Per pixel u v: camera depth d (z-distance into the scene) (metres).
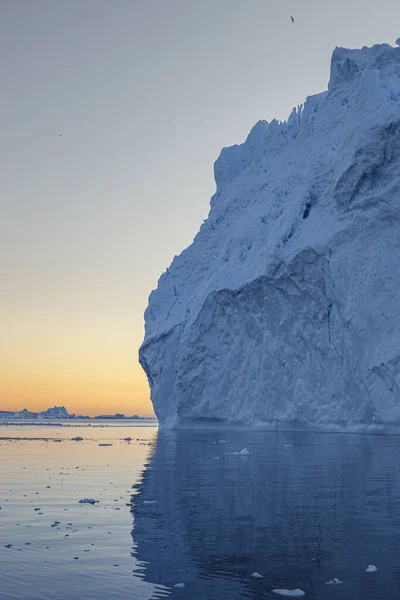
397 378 86.44
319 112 129.75
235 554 19.50
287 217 114.00
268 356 113.81
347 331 96.81
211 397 124.56
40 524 24.23
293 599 15.41
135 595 15.72
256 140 155.25
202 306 125.19
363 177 99.94
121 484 36.06
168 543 21.00
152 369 141.38
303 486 34.06
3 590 16.12
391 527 23.14
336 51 128.25
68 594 15.81
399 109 98.81
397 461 48.38
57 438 103.12
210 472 42.03
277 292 110.38
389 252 94.50
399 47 118.81
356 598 15.41
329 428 102.25
